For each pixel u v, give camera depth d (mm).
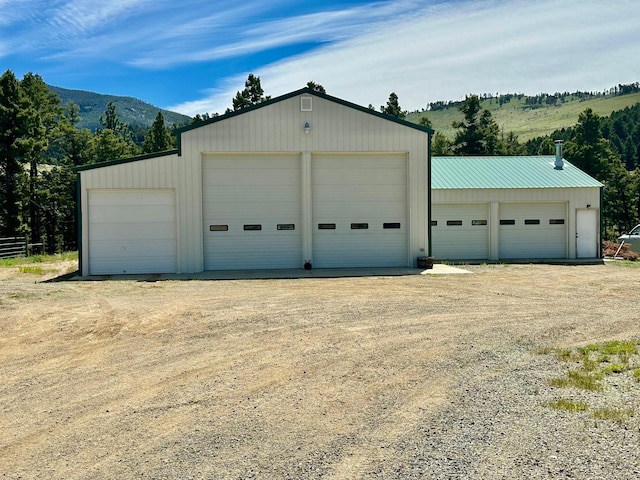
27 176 38656
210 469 3943
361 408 5148
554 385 5711
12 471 3965
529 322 9047
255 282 14828
